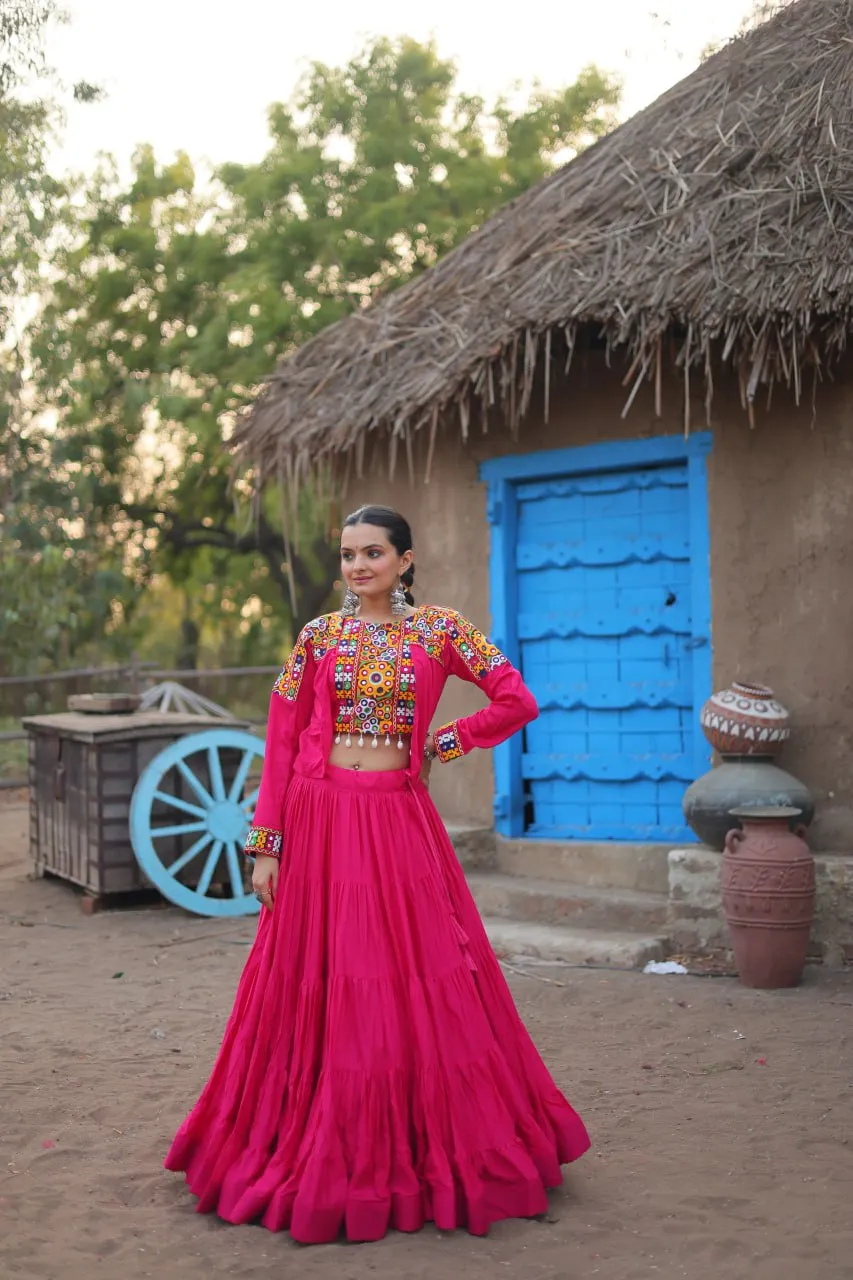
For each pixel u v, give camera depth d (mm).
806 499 6688
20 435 18469
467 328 7293
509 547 7773
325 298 21203
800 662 6672
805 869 5848
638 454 7238
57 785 8555
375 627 3574
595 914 6902
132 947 7031
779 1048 4941
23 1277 3033
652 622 7305
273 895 3502
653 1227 3303
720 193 6754
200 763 8008
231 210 22453
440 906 3422
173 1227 3316
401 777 3502
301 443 7797
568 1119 3557
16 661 17875
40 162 15031
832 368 6598
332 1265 3072
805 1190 3545
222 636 33844
